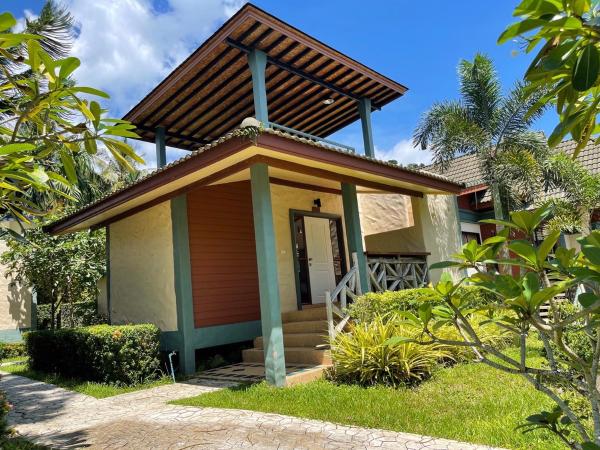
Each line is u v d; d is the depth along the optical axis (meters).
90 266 12.37
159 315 8.59
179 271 8.16
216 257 8.75
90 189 17.59
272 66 8.77
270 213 6.64
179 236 8.24
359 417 4.68
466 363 6.64
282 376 6.25
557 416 1.98
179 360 8.04
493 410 4.60
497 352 1.91
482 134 12.83
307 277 10.20
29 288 14.21
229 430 4.60
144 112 9.80
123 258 9.81
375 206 12.20
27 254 11.80
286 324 8.41
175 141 11.52
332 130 12.22
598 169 14.29
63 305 15.09
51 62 2.23
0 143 2.58
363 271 8.44
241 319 8.91
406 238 10.88
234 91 9.43
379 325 6.40
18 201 2.91
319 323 7.98
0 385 8.26
